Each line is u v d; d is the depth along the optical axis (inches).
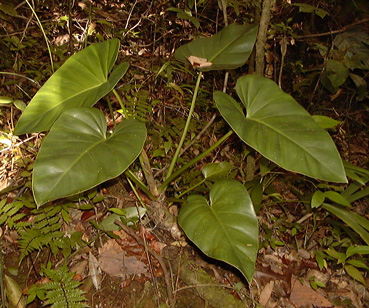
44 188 26.5
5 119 47.1
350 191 44.4
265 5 42.7
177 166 49.0
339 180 30.5
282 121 33.6
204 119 59.2
